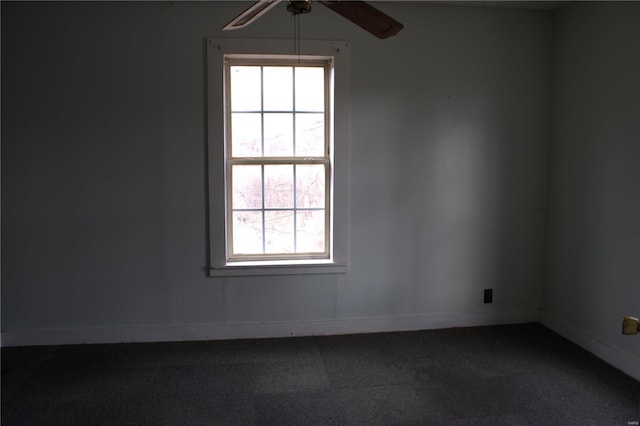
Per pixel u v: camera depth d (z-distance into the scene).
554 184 3.41
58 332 3.20
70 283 3.19
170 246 3.22
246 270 3.25
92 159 3.13
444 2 3.24
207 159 3.19
